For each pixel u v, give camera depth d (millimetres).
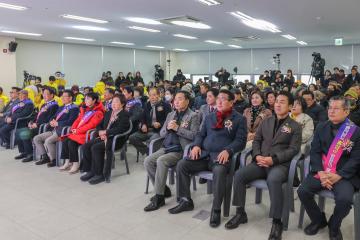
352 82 8531
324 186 2318
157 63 16016
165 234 2486
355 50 12734
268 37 10562
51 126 4629
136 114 4598
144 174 3990
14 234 2518
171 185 3549
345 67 12992
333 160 2395
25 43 10836
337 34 9828
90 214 2859
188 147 2980
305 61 13766
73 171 4047
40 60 11305
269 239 2355
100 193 3361
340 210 2223
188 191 2891
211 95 3783
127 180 3771
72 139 4031
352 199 2197
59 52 11859
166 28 8648
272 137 2742
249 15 6820
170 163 3010
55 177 3895
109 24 7977
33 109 5590
